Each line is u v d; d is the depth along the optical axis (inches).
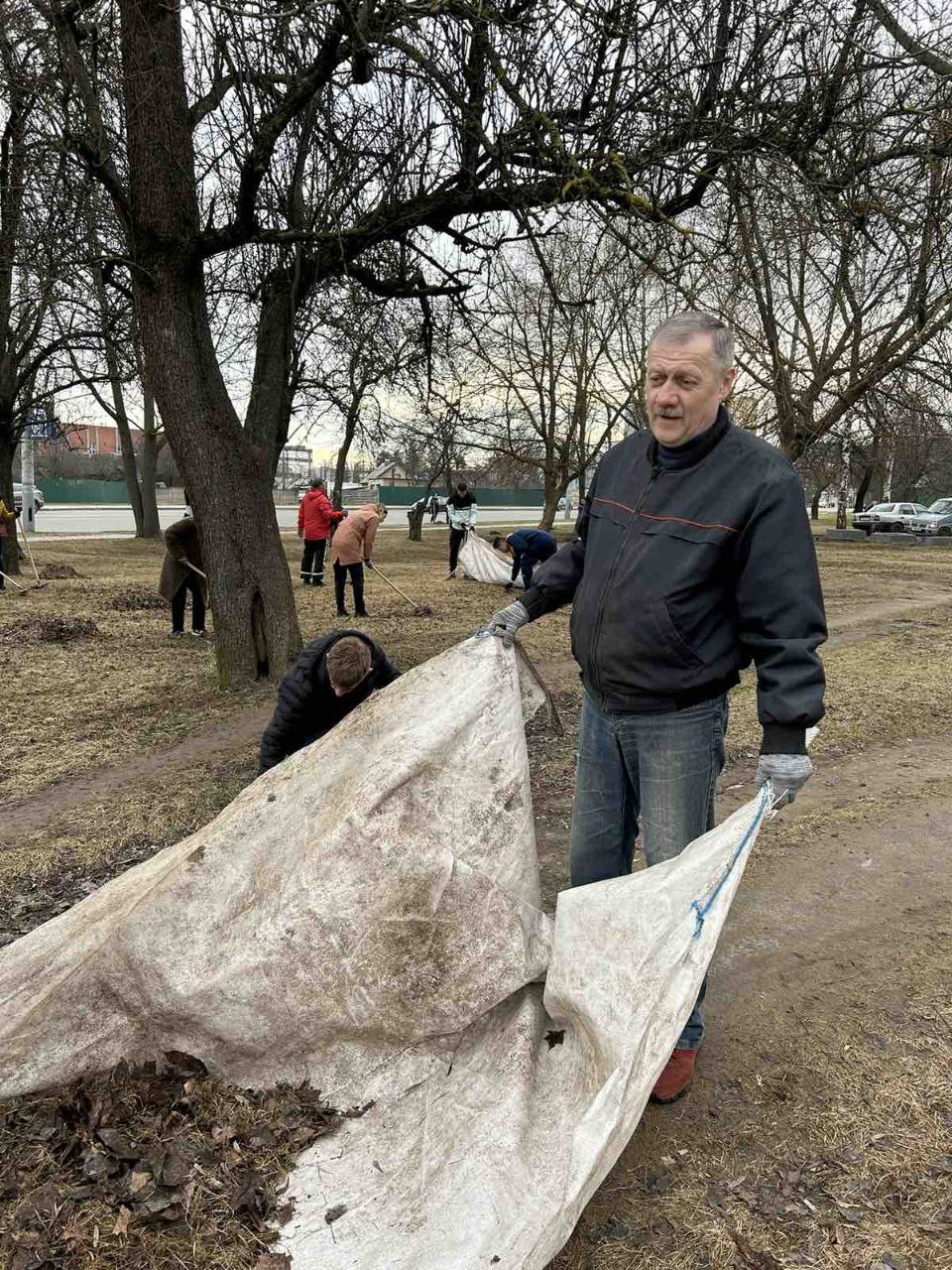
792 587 85.7
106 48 258.2
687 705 93.4
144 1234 80.3
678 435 89.1
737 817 86.7
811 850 170.6
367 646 152.1
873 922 143.0
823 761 224.7
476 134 217.8
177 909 97.7
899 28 244.4
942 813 188.4
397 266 335.6
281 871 99.6
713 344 86.9
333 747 106.0
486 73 226.5
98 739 252.5
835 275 340.5
